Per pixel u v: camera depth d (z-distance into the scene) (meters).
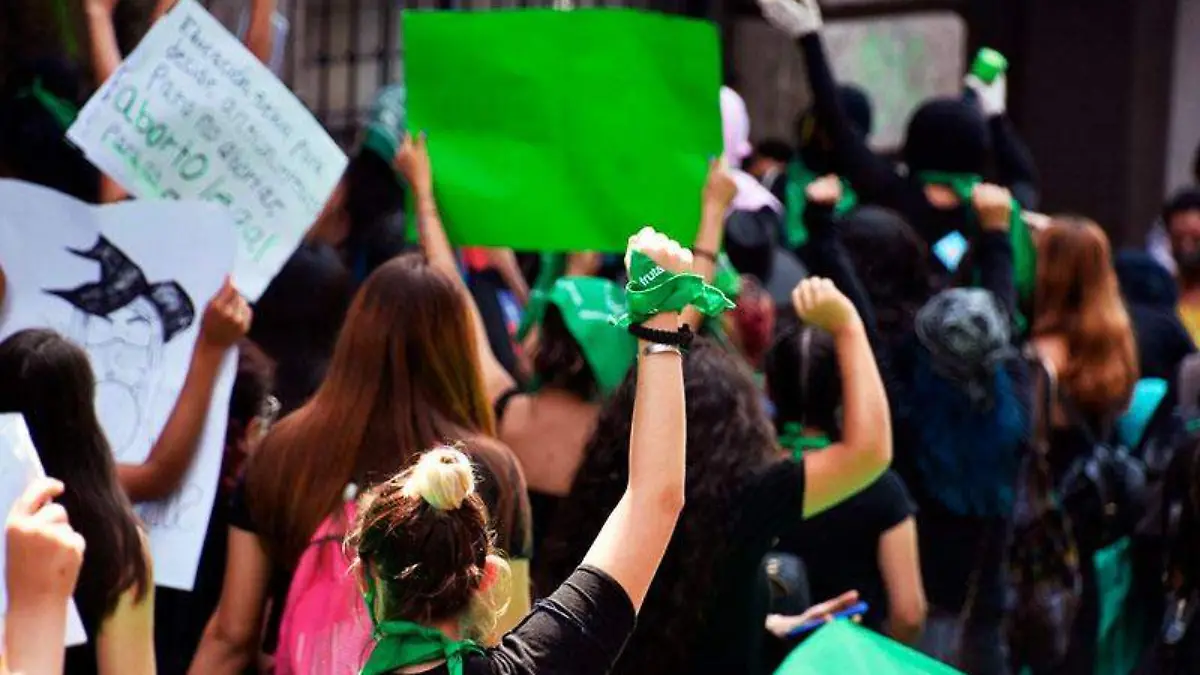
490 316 9.20
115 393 7.04
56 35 10.46
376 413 6.43
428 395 6.48
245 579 6.61
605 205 7.87
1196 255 13.11
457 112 7.94
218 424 6.94
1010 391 8.70
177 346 7.05
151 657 5.97
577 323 7.50
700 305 4.92
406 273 6.52
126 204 7.11
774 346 7.91
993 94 11.47
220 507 7.57
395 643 4.68
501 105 7.91
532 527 7.44
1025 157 11.53
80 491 5.85
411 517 4.67
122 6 10.41
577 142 7.87
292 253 8.01
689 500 6.53
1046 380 9.22
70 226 7.11
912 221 10.18
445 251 7.84
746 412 6.66
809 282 6.89
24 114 8.44
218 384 6.96
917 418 8.69
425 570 4.66
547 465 7.53
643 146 7.87
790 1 10.18
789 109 17.19
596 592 4.75
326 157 7.53
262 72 7.47
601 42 7.88
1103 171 17.00
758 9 16.95
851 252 9.20
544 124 7.88
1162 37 17.02
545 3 15.18
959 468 8.62
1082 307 9.85
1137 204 17.00
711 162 7.89
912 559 8.06
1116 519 9.73
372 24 15.37
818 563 8.07
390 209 10.63
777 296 10.70
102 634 5.84
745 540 6.58
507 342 9.16
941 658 8.64
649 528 4.83
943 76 17.48
